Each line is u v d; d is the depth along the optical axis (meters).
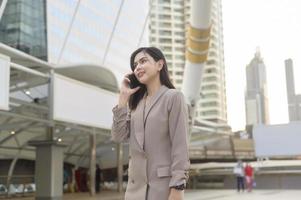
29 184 29.66
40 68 19.03
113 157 36.88
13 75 19.19
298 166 34.66
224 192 28.70
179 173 2.69
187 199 21.39
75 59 25.09
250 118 146.38
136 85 3.11
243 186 29.89
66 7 23.77
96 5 28.44
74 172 34.50
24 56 17.06
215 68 78.62
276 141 39.50
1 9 17.22
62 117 18.84
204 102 78.38
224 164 36.34
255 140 40.12
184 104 2.84
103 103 21.83
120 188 31.11
